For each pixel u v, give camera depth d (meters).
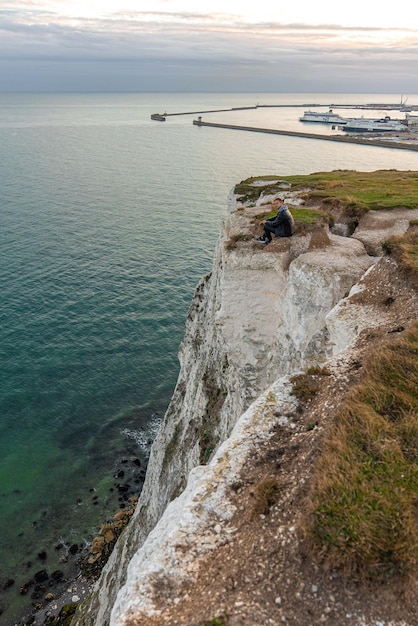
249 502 9.48
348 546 7.73
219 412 24.06
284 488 9.45
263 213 24.88
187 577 8.25
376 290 16.84
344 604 7.34
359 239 22.73
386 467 9.15
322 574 7.67
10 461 34.62
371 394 11.14
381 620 7.12
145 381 43.31
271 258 21.42
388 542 7.70
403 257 17.42
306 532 8.02
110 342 47.50
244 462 10.52
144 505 26.88
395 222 23.73
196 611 7.58
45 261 62.41
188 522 9.24
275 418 11.60
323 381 12.56
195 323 30.56
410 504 8.39
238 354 22.83
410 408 10.70
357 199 27.30
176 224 78.38
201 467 10.95
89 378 42.84
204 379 26.02
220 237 27.92
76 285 56.94
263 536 8.58
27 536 29.84
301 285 19.67
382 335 14.19
